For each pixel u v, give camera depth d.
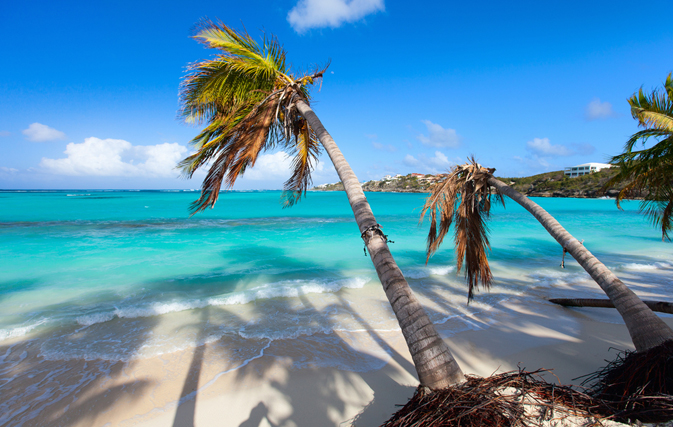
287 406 3.90
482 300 7.84
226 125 6.24
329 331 6.01
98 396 4.05
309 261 11.84
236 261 11.68
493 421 2.34
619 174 8.89
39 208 32.25
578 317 6.76
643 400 2.71
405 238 17.14
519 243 16.03
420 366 2.63
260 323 6.34
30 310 6.85
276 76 6.13
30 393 4.09
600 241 16.69
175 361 4.90
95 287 8.52
